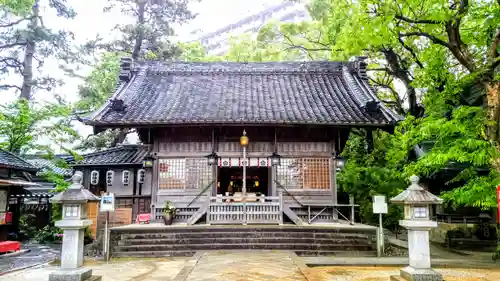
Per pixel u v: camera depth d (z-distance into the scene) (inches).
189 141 665.6
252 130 665.0
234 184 831.7
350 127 628.1
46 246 665.6
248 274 338.0
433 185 709.3
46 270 408.8
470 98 556.1
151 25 1136.2
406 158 708.0
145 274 367.2
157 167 658.2
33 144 823.7
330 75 799.7
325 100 695.7
